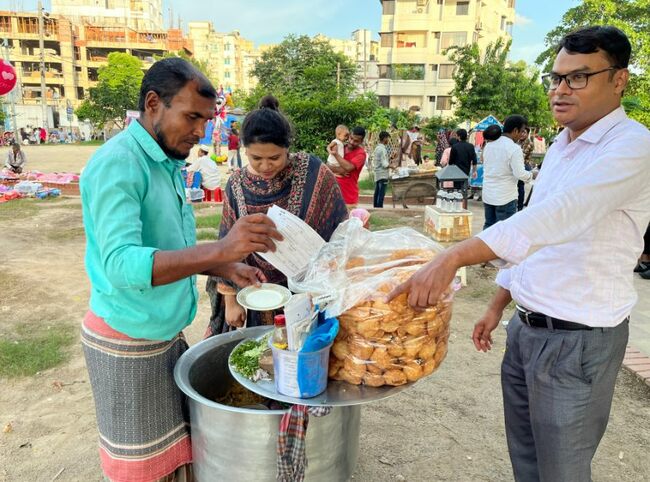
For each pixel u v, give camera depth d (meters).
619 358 1.81
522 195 9.63
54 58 58.62
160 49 63.50
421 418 3.23
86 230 1.72
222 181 15.21
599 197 1.51
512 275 2.03
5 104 40.03
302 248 1.83
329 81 19.14
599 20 21.80
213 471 1.80
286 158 2.29
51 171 18.36
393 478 2.69
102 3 72.12
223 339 2.17
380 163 10.52
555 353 1.80
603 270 1.70
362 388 1.65
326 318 1.63
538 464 1.95
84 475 2.69
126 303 1.69
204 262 1.48
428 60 44.88
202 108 1.68
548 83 1.95
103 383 1.81
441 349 1.69
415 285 1.45
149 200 1.70
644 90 19.77
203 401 1.71
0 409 3.27
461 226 5.52
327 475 1.81
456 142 8.98
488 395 3.50
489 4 46.53
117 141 1.66
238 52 89.50
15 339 4.26
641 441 3.01
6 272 5.95
